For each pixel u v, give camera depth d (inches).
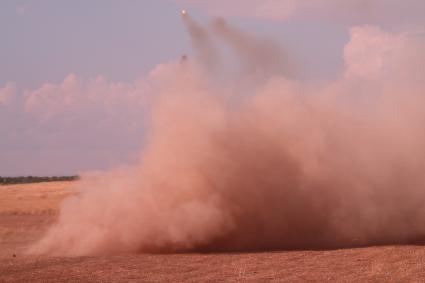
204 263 1000.2
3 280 840.9
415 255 1057.5
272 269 928.9
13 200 2938.0
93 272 910.4
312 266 954.7
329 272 895.7
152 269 937.5
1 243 1390.3
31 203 2733.8
